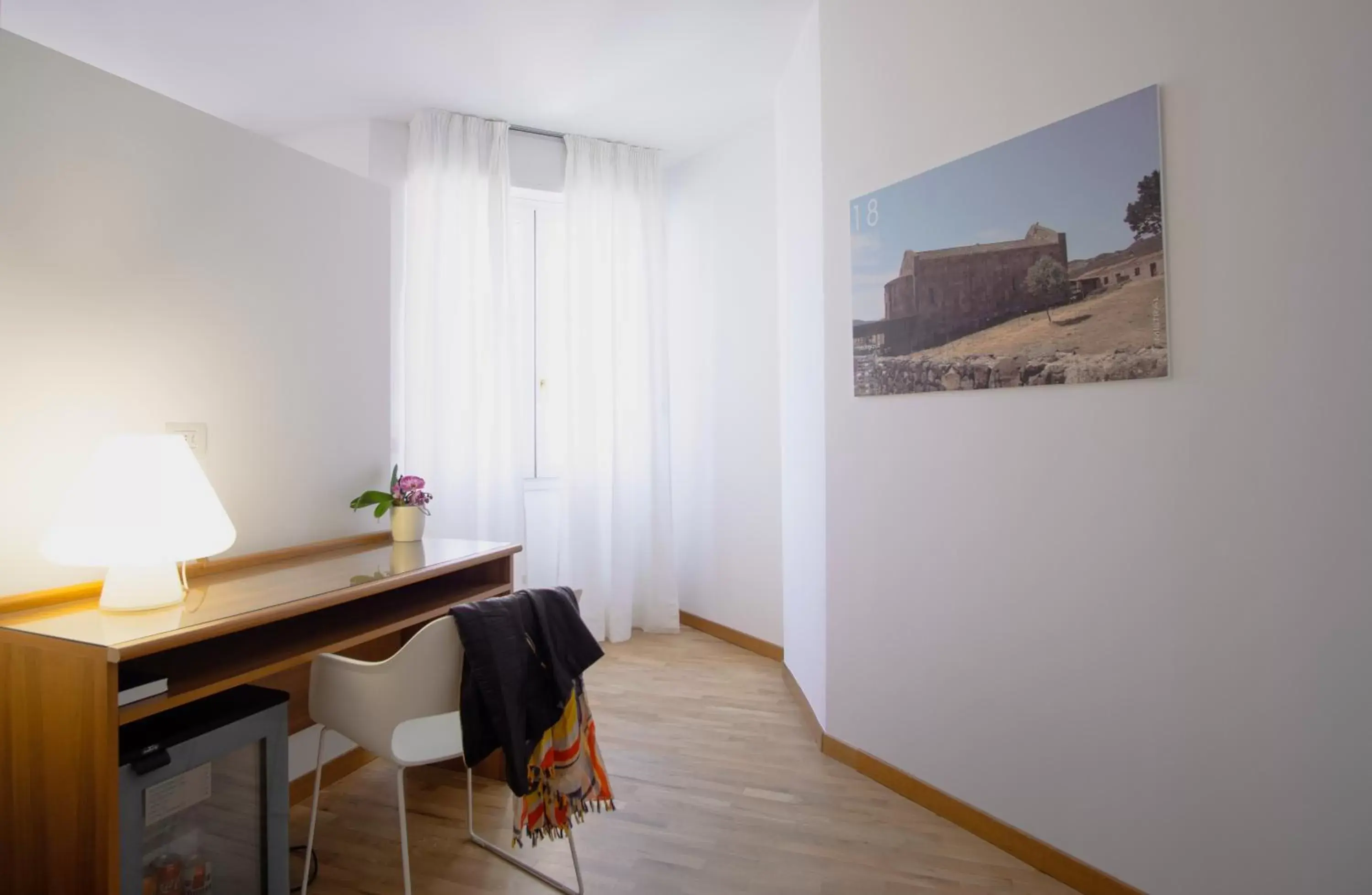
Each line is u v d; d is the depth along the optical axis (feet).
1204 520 5.32
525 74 10.75
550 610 5.76
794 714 9.94
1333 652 4.72
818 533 9.20
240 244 7.41
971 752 6.98
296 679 7.62
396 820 7.20
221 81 10.68
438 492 11.93
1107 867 5.90
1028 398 6.47
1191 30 5.32
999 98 6.65
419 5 8.84
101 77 6.13
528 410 13.94
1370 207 4.54
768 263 12.35
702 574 14.06
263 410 7.66
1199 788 5.36
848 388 8.39
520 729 5.33
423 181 11.94
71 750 4.42
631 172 13.78
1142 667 5.69
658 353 14.03
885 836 6.87
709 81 11.14
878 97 7.92
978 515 6.93
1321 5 4.71
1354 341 4.62
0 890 4.69
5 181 5.48
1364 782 4.59
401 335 12.05
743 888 6.06
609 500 13.53
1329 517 4.73
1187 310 5.38
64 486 5.85
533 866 6.37
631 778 8.02
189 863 4.96
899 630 7.75
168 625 4.87
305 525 8.19
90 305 6.05
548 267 14.06
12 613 5.23
